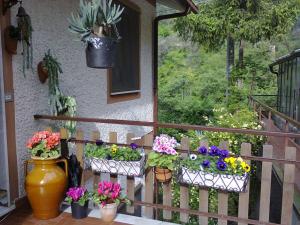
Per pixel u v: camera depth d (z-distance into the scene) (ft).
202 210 8.79
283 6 46.62
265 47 54.44
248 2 46.44
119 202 8.96
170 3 21.58
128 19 17.62
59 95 10.68
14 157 9.41
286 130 17.44
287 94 35.12
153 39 22.21
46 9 10.71
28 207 9.53
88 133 13.73
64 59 11.85
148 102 21.74
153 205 9.27
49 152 8.70
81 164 9.99
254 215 20.34
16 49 9.20
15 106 9.41
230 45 53.98
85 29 8.40
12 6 9.03
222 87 51.39
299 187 14.33
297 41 58.95
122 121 9.37
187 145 8.80
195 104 47.52
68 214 9.16
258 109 31.17
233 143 20.42
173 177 10.14
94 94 14.17
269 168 8.07
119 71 16.76
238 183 7.81
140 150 9.39
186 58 60.23
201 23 48.42
